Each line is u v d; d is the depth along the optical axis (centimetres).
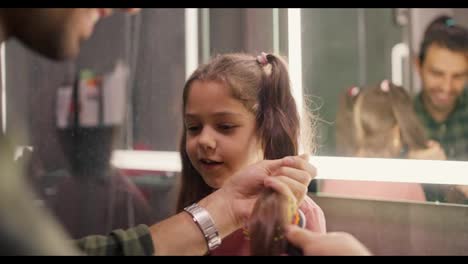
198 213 48
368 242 70
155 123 95
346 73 89
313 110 81
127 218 93
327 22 88
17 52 93
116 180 95
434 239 67
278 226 39
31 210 28
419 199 69
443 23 86
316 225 56
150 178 92
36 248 27
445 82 81
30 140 91
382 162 72
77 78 97
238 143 56
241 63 59
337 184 73
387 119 79
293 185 45
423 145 75
